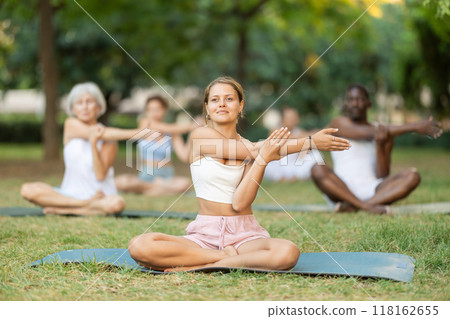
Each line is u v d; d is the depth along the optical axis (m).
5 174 18.25
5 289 5.44
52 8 22.62
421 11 13.88
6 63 35.22
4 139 44.34
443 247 6.80
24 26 30.69
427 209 10.18
